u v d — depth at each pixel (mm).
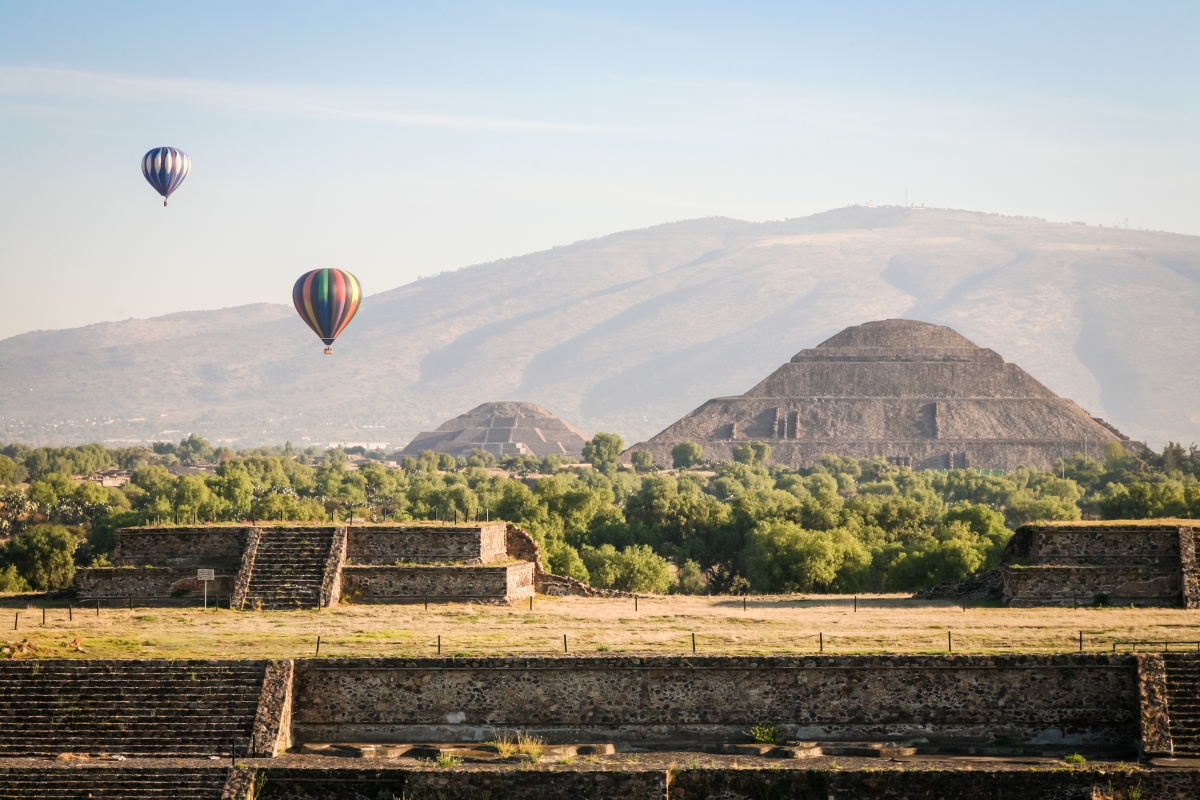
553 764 64688
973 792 62156
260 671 70000
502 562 101750
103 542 192875
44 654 74312
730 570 189375
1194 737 65062
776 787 63156
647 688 69750
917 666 68875
